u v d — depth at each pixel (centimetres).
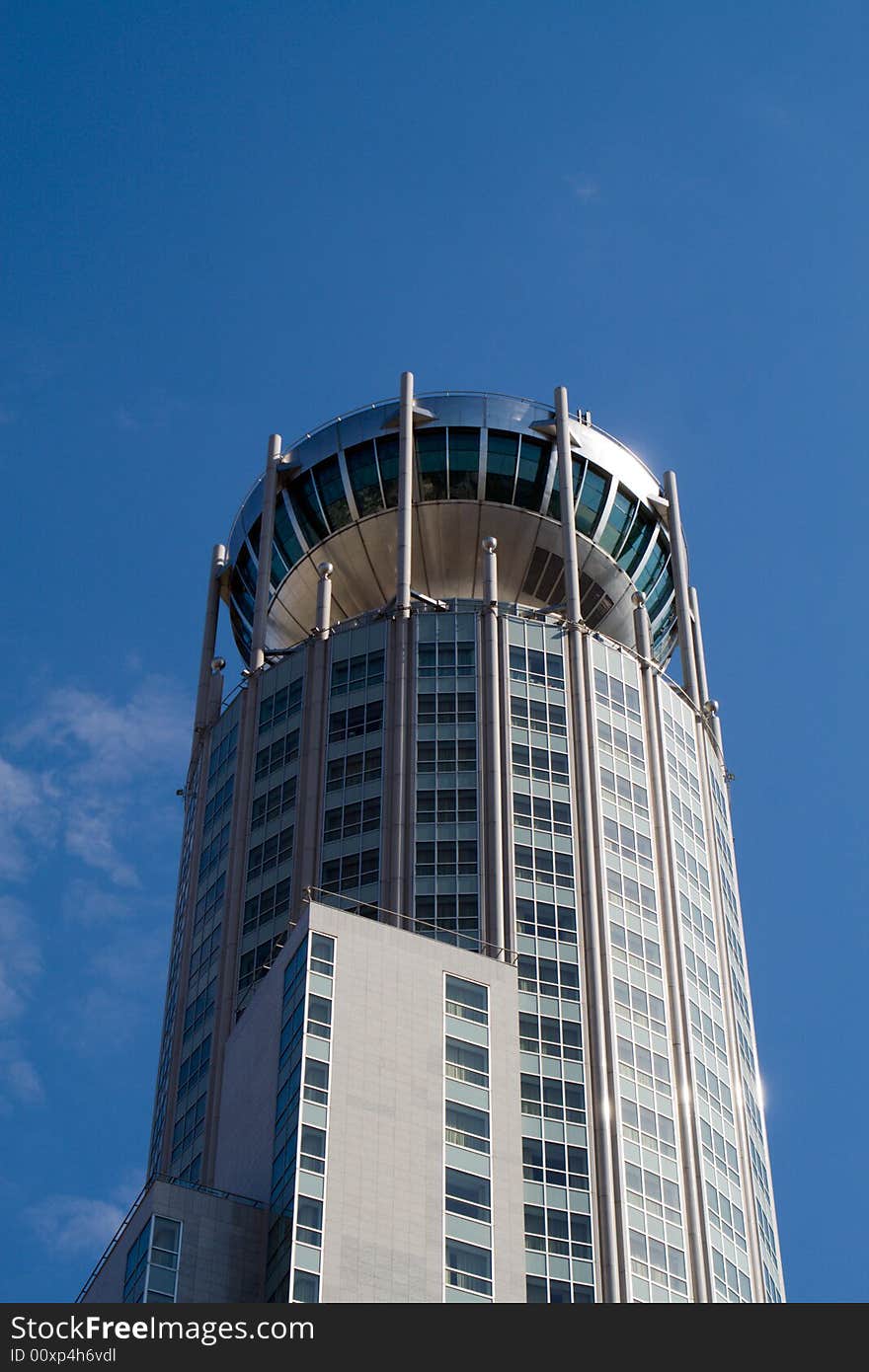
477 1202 10906
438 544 16775
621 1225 12569
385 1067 11200
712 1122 13675
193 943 14875
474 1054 11512
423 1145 10981
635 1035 13600
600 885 14212
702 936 14725
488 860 14075
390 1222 10606
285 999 11575
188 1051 14225
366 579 16900
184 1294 10325
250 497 17625
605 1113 13062
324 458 17075
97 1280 10906
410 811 14350
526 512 16788
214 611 17550
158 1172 13738
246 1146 11244
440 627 15400
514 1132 11288
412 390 17075
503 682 15075
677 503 17650
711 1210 13162
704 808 15612
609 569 17088
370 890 14025
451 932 13700
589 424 17425
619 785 14938
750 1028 15075
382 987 11538
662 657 17812
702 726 16175
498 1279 10638
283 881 14425
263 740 15400
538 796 14538
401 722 14850
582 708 15138
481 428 16950
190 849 15638
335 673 15412
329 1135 10806
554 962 13700
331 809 14600
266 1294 10388
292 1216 10419
